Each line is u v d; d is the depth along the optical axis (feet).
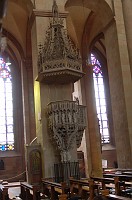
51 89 44.55
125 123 48.24
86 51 76.38
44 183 36.60
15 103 81.35
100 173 67.46
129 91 49.24
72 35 76.54
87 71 75.66
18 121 80.07
